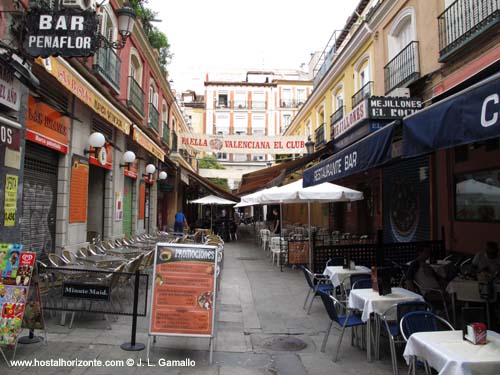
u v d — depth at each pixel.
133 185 14.41
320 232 16.16
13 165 5.59
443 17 8.47
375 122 8.59
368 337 4.57
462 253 8.12
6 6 5.42
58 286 5.48
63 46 4.93
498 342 3.12
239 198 21.48
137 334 5.27
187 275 4.54
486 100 2.76
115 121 8.84
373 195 13.16
